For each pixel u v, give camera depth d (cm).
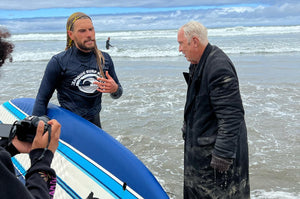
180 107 675
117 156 240
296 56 1578
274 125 548
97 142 249
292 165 400
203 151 207
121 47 2486
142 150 459
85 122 262
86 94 263
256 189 347
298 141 477
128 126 561
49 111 274
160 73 1124
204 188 213
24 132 112
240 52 1870
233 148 191
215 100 191
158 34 4116
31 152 106
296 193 337
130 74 1113
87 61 254
